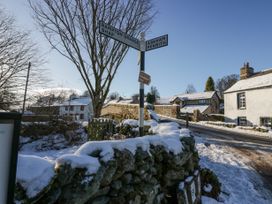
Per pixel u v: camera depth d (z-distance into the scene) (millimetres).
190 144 5023
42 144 7648
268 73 27234
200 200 4781
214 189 5246
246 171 7371
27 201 1725
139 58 4617
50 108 12531
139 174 3152
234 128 23719
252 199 5379
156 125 6773
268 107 24516
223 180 6305
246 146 11969
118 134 6914
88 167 2277
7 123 1361
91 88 7227
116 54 7121
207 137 14703
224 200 5094
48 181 1899
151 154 3547
